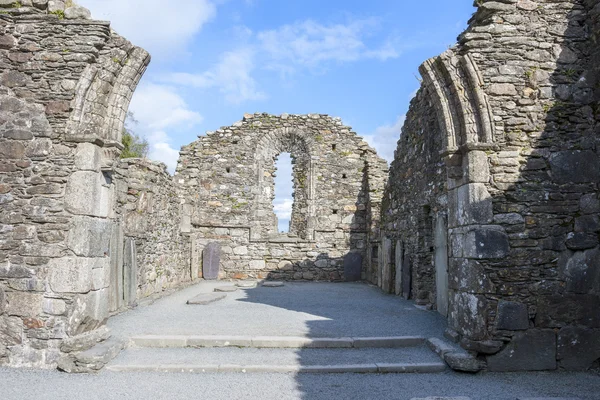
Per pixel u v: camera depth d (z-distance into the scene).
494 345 6.14
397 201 13.45
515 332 6.20
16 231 6.05
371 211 17.11
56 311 5.96
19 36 6.34
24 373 5.72
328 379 5.80
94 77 6.37
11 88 6.26
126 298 9.59
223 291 13.57
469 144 6.45
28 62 6.30
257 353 6.64
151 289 11.58
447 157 6.71
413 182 11.79
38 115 6.23
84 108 6.27
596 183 6.46
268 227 18.42
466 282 6.43
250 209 18.06
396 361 6.32
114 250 8.93
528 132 6.53
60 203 6.10
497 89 6.57
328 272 17.67
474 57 6.63
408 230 12.16
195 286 15.16
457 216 6.77
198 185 17.66
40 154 6.16
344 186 18.41
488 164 6.46
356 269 17.69
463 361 6.08
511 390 5.48
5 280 6.00
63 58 6.32
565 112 6.57
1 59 6.28
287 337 7.08
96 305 6.30
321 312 9.63
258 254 17.62
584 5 6.75
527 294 6.26
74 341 5.94
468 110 6.60
